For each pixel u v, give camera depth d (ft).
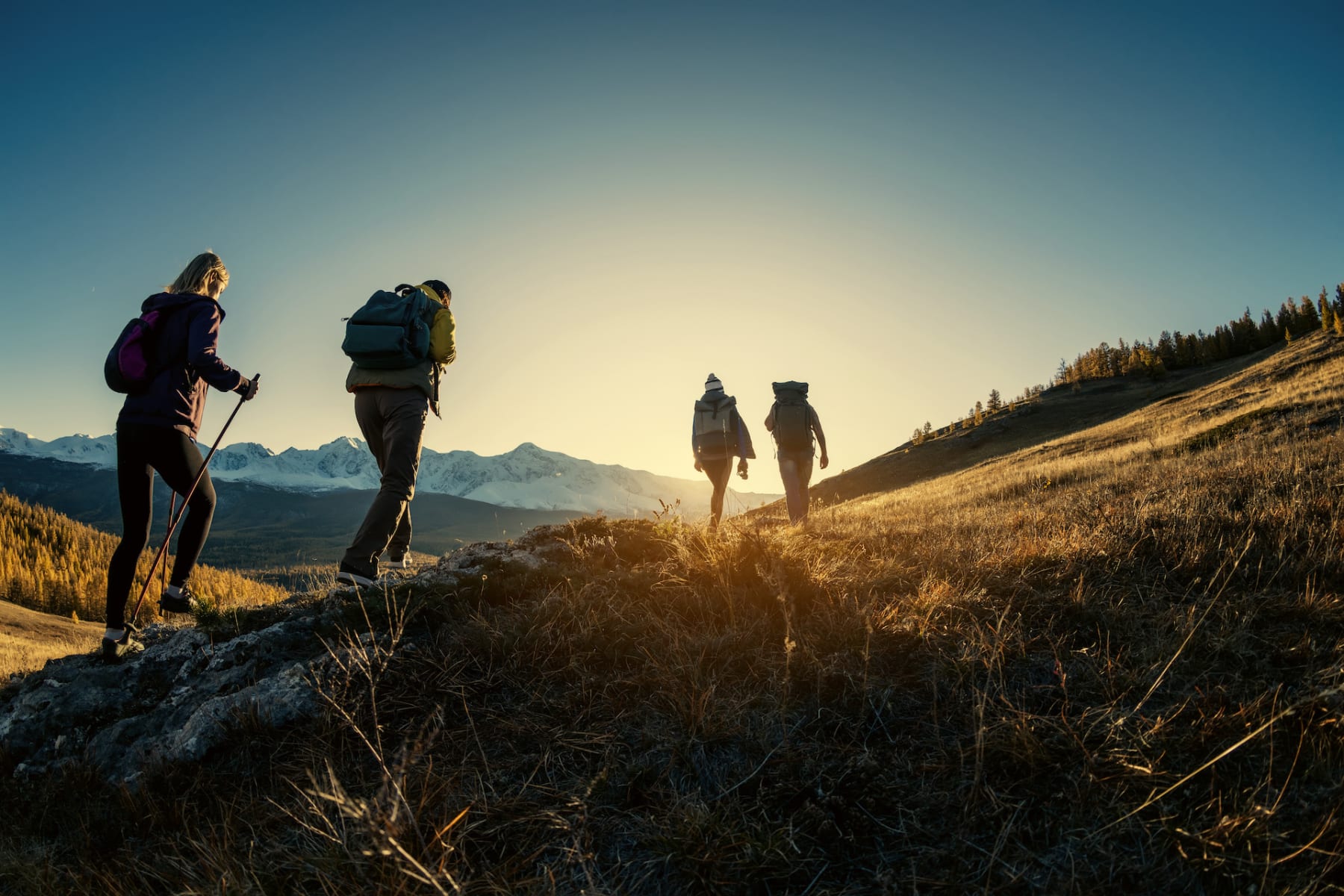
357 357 14.85
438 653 11.75
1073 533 16.17
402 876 6.89
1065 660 10.37
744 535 15.02
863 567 14.82
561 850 7.86
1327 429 38.40
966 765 8.42
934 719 9.35
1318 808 7.20
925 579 13.53
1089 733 8.43
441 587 13.69
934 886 6.91
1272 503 16.90
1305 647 9.80
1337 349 123.44
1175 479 26.55
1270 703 8.75
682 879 7.43
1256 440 40.27
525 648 11.64
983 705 8.65
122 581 13.51
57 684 12.96
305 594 15.43
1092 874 6.89
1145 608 11.80
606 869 7.62
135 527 13.65
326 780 8.77
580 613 12.46
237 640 12.89
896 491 135.54
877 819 7.90
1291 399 62.44
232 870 7.66
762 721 9.56
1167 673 9.70
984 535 18.54
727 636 11.64
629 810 8.41
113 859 8.64
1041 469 63.77
